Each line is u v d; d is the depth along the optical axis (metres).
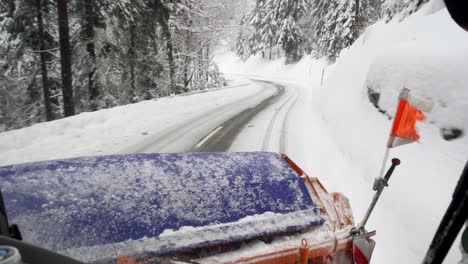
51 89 14.88
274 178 1.90
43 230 1.30
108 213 1.41
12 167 1.62
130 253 1.31
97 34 12.29
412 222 3.16
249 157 2.17
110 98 14.02
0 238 0.67
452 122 3.94
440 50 4.75
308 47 42.66
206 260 1.39
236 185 1.76
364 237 1.67
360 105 7.18
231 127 8.16
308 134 7.55
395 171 4.17
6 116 16.34
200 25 22.73
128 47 15.21
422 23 7.67
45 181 1.52
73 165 1.70
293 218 1.69
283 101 14.91
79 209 1.39
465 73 4.04
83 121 7.82
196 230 1.46
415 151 4.26
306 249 1.54
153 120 8.81
